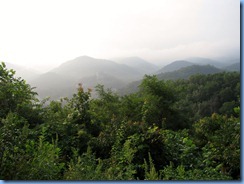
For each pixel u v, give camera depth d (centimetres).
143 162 590
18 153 393
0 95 750
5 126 418
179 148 684
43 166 382
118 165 523
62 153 627
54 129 698
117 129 752
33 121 773
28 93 856
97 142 712
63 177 411
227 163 598
